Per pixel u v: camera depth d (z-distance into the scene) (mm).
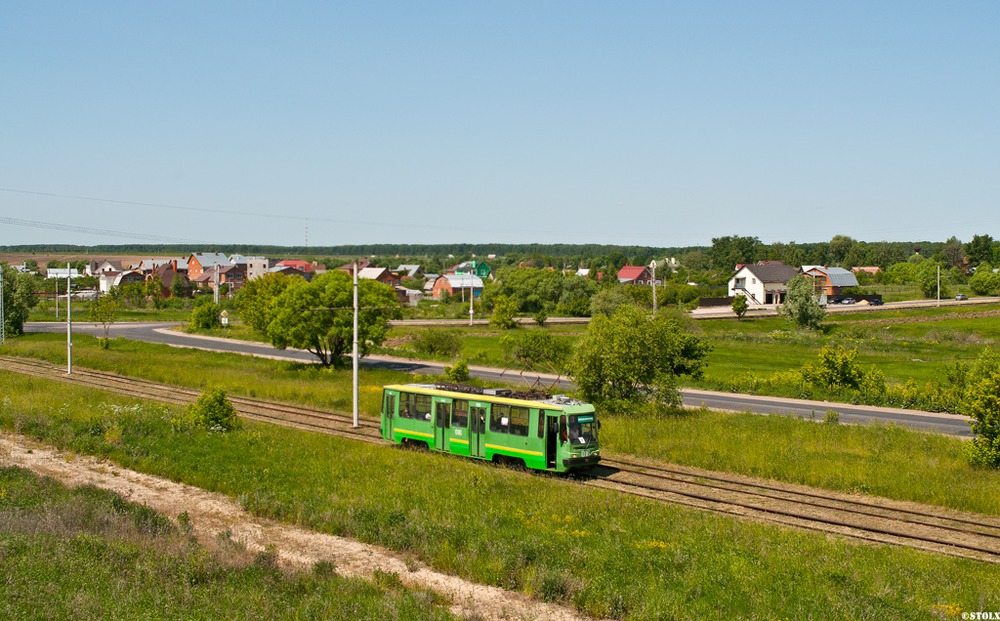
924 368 66000
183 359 67625
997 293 150250
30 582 15570
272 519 23891
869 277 183375
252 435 34219
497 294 132625
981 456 30109
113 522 21141
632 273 187875
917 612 16234
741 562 19281
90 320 116062
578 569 18828
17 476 26531
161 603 15148
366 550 21062
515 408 30391
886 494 27328
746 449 32969
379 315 62188
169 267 182500
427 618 15508
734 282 148625
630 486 28375
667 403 42125
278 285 84188
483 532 21656
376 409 44562
